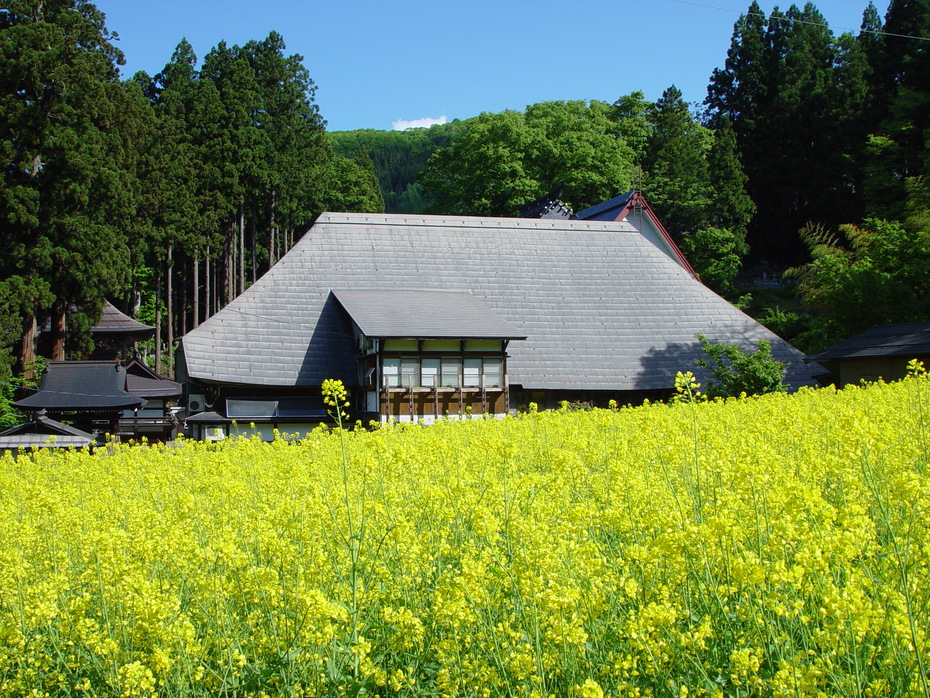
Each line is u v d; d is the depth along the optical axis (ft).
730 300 162.91
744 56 204.23
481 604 14.02
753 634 13.01
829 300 96.63
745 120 192.13
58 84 110.42
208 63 176.86
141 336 138.41
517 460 31.32
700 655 13.17
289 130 172.24
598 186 167.63
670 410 48.16
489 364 80.02
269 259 167.53
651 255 103.30
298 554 17.31
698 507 17.47
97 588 17.21
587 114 187.32
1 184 105.91
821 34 201.26
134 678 13.38
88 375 101.19
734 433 29.48
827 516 13.74
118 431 98.94
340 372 82.58
